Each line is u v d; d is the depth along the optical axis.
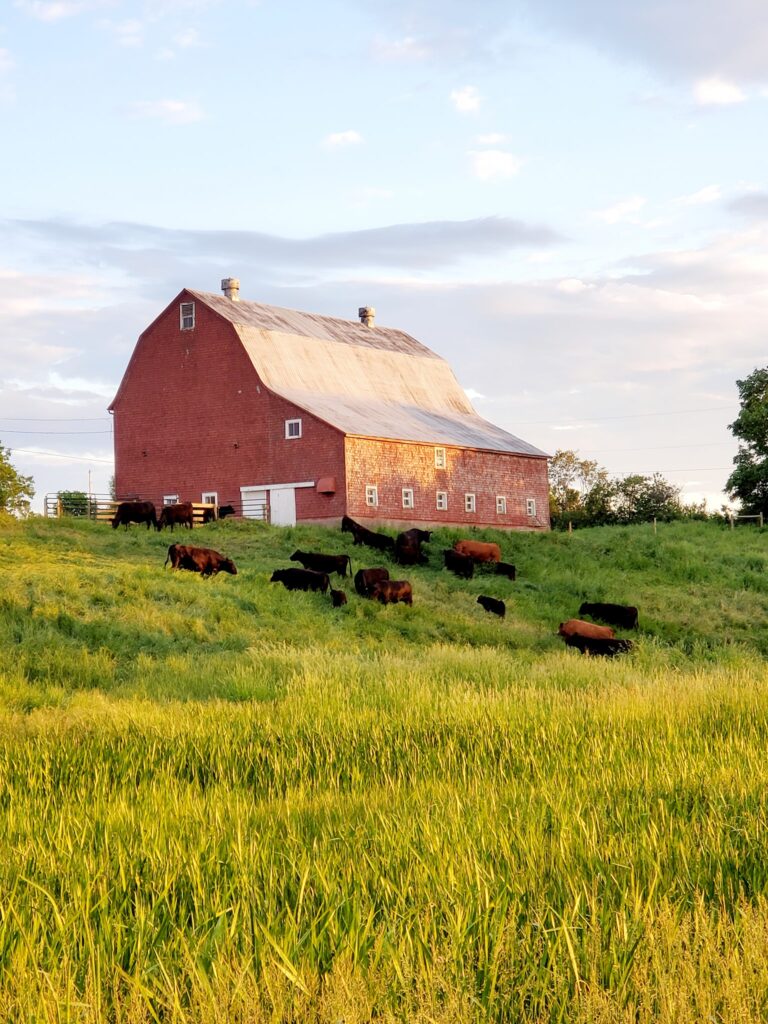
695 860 6.98
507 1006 5.16
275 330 59.41
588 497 90.38
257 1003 5.06
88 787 10.52
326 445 52.84
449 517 57.81
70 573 31.42
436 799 9.02
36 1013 4.99
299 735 13.48
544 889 6.45
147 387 59.12
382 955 5.52
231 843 7.47
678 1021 4.86
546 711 14.63
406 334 73.00
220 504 56.19
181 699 19.20
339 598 34.25
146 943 5.84
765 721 13.30
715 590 41.50
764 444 71.38
